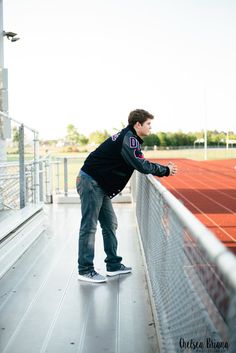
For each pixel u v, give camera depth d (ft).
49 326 10.91
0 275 14.83
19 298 12.96
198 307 5.78
